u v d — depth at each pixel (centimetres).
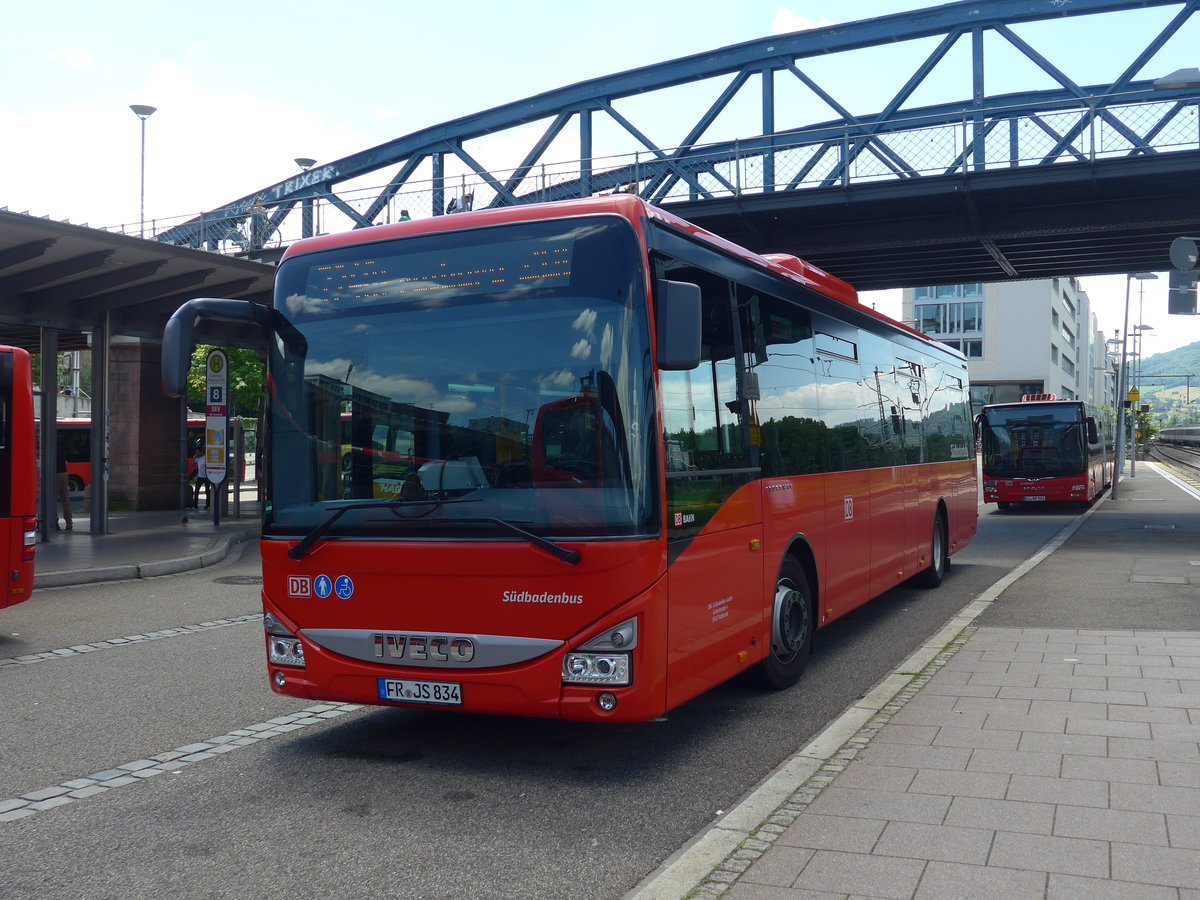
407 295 565
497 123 3053
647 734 631
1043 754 527
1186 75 1430
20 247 1480
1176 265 1280
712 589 596
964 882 378
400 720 666
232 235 2709
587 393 523
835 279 904
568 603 514
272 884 408
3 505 957
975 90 2542
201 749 600
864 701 648
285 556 573
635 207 544
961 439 1414
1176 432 13350
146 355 2578
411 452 550
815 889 375
